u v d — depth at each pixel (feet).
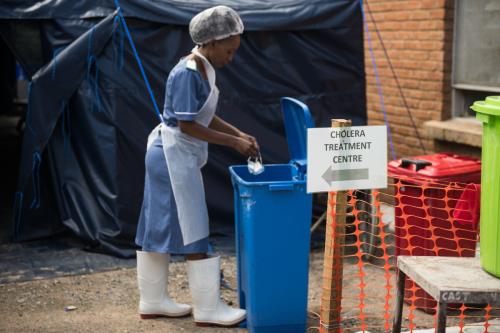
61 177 19.31
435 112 23.21
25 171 19.12
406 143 24.53
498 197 10.59
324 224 21.01
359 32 21.04
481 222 11.16
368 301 15.71
